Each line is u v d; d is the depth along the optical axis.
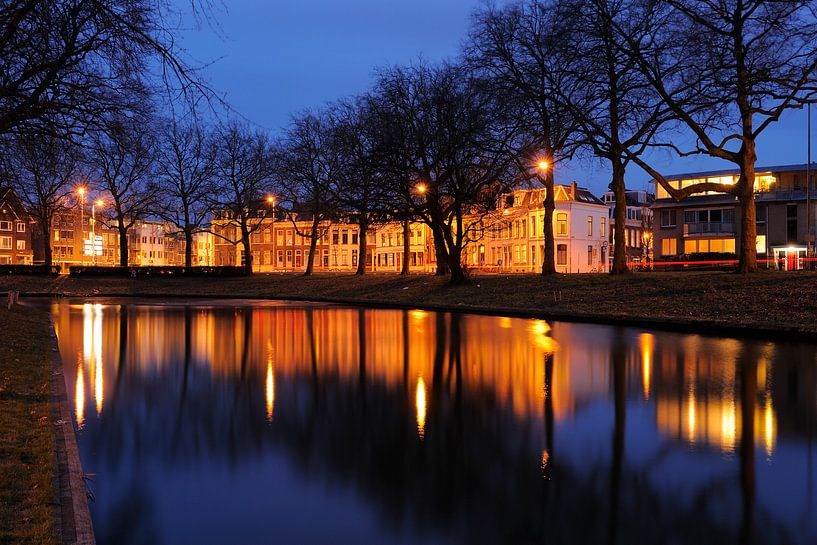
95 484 6.65
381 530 5.46
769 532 5.31
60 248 112.56
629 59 28.05
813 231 59.78
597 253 77.94
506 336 20.66
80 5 10.61
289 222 109.44
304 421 9.22
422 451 7.69
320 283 53.31
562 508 5.87
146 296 51.94
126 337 20.98
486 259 86.44
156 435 8.48
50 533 4.82
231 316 30.61
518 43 33.03
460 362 14.94
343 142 45.78
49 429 8.00
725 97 26.42
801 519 5.56
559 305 29.94
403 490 6.38
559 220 73.56
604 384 11.89
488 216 59.75
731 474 6.75
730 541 5.16
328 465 7.18
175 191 62.66
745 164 28.61
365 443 8.05
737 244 63.50
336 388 11.80
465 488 6.42
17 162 22.77
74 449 7.21
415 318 29.02
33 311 30.11
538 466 7.09
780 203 61.22
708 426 8.73
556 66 32.59
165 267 62.28
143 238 139.50
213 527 5.56
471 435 8.38
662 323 22.42
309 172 55.78
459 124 39.12
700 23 26.25
